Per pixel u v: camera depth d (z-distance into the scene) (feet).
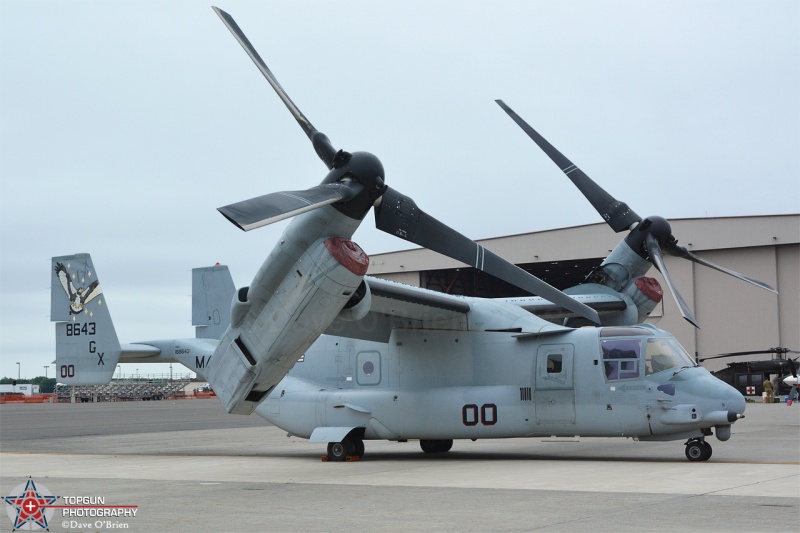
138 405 214.07
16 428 105.09
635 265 64.54
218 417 133.80
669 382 48.96
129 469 51.13
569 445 64.54
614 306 63.52
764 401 146.72
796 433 71.82
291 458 59.41
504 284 201.67
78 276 67.97
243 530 27.78
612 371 50.49
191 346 65.77
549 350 52.75
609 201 65.67
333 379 60.29
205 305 66.95
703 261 64.64
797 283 158.30
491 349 54.85
